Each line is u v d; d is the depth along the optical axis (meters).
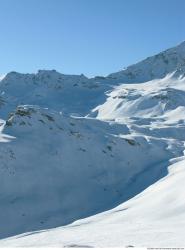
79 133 118.50
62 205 87.81
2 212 80.25
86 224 59.34
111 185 100.69
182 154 121.25
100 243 34.78
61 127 119.06
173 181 69.00
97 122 141.62
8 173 92.69
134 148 118.81
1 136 107.38
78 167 104.75
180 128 155.75
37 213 82.88
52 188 93.69
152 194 69.12
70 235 44.84
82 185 97.88
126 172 107.56
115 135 129.12
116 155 113.69
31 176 94.75
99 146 114.94
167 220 49.47
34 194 89.94
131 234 39.00
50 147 108.31
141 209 60.00
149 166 111.75
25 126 114.88
